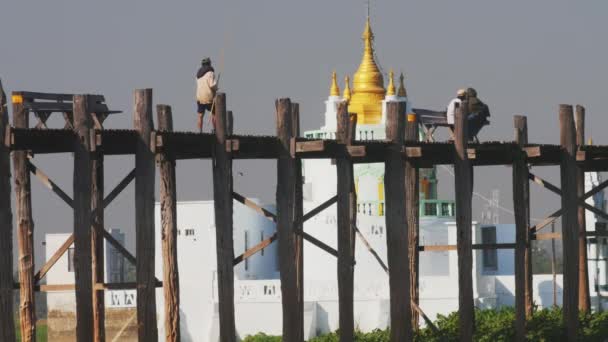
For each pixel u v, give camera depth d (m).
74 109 126.25
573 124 163.00
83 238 126.38
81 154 126.12
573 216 163.25
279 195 138.50
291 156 138.50
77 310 126.44
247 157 143.88
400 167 144.00
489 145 155.75
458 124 150.25
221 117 133.88
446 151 153.62
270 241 139.75
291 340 138.50
